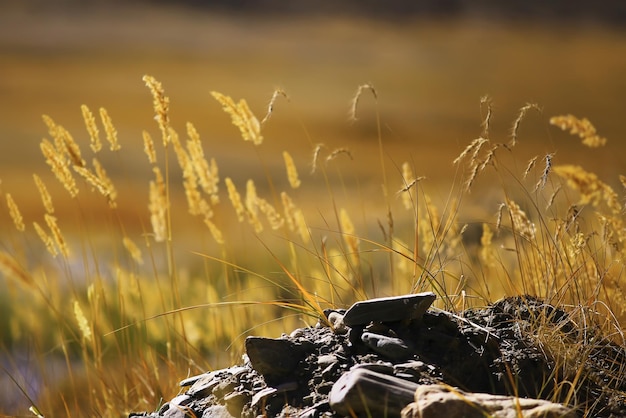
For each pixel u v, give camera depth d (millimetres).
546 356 6066
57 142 8695
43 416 8500
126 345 9820
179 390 8078
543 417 5004
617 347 6566
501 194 10969
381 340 5973
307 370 5969
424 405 5141
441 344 6008
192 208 9297
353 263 9000
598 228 8539
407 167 8234
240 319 9477
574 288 7414
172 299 9281
